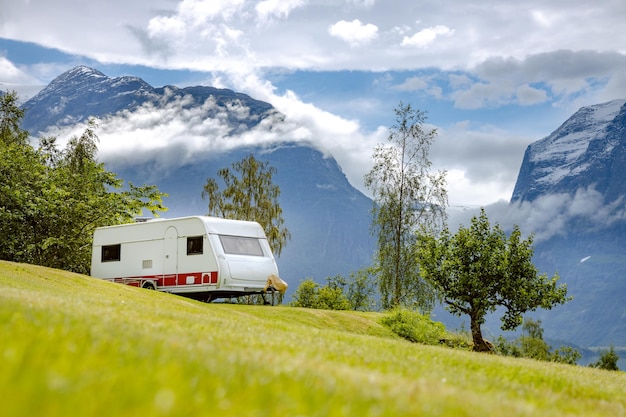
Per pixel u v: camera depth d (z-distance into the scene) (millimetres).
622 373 22594
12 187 44875
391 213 52906
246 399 5488
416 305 46312
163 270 36938
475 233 36906
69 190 47375
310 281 56812
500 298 36906
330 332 17219
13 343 6332
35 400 4262
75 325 8820
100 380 5246
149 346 7848
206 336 10789
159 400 4566
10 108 56125
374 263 54094
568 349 43031
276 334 13812
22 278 26266
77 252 47219
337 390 6711
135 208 49188
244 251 36125
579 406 10367
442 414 6457
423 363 12289
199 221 35719
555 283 36062
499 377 12203
